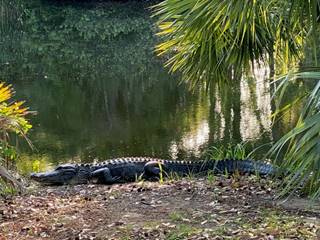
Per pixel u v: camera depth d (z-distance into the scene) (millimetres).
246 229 5254
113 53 21953
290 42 6391
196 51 6574
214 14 5070
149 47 22578
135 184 7402
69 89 15820
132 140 10695
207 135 10680
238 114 11883
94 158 9727
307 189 5340
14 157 7746
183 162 8266
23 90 15828
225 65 6730
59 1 35875
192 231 5277
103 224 5703
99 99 14383
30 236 5504
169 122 11766
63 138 10844
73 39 26297
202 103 13117
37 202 6719
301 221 5402
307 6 4520
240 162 7883
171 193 6688
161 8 6125
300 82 10797
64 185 8031
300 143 3826
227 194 6461
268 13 5984
